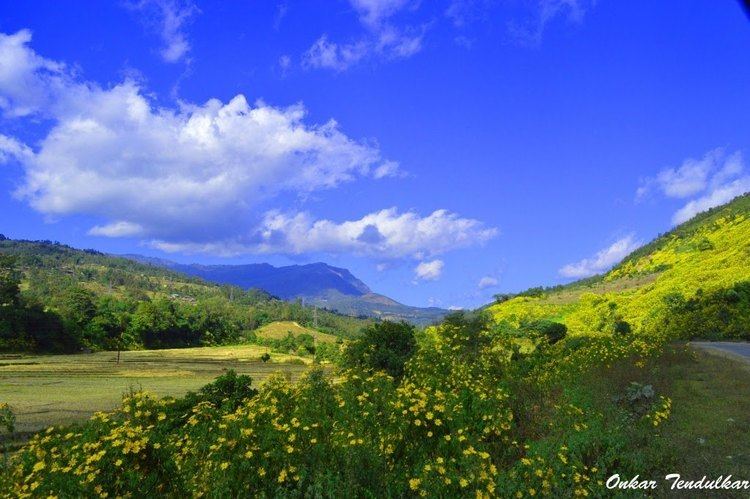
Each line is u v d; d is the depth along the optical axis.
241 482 5.62
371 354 16.52
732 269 54.09
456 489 5.61
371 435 6.61
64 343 97.06
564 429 7.79
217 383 13.94
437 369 11.02
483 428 7.62
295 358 106.88
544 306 85.50
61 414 27.38
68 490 5.21
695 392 11.42
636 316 56.50
